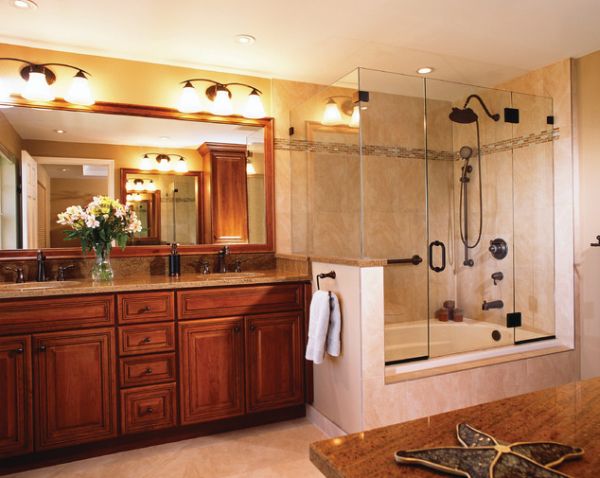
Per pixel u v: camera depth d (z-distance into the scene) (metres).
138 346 2.31
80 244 2.73
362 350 2.20
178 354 2.39
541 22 2.43
